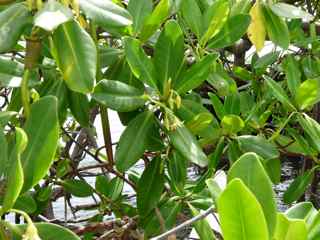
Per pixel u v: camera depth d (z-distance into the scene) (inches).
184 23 56.7
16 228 32.0
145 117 48.8
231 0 59.6
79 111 50.3
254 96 71.2
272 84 57.9
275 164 61.9
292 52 75.9
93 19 38.9
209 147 60.5
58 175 61.8
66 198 68.2
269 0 56.9
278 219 31.9
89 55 38.6
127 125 50.6
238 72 72.2
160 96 48.6
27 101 42.7
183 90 48.9
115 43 62.3
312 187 81.7
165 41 48.3
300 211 35.6
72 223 67.5
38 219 62.3
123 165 47.6
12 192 30.9
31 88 49.0
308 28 82.4
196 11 53.9
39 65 48.8
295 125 69.8
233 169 32.1
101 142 78.7
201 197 52.6
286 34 57.7
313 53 74.0
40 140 33.7
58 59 38.8
